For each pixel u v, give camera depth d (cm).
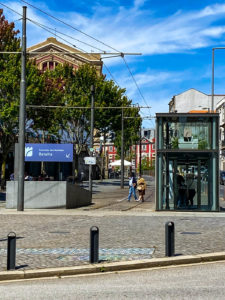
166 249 866
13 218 1644
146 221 1541
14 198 2108
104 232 1233
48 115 3856
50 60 6500
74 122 4403
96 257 807
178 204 1967
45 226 1384
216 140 1919
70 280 717
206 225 1406
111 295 613
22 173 1950
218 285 667
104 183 5662
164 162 1975
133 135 6241
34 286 675
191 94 9362
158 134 1950
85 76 4278
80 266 775
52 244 1023
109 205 2528
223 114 7669
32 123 3831
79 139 4453
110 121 4416
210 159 1948
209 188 1955
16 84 3347
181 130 1938
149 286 666
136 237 1130
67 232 1238
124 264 795
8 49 3462
